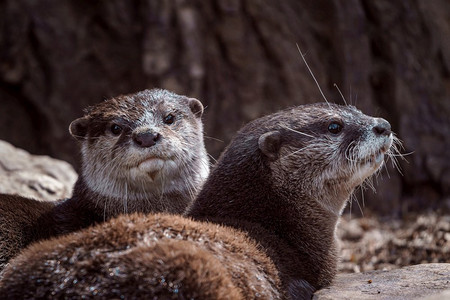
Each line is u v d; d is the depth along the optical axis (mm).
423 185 18438
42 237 9383
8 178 12273
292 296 7586
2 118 17609
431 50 19406
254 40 17688
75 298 5855
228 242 7016
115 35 17859
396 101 18594
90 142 10047
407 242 13414
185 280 5902
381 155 8539
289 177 8367
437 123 18828
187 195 9984
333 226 8578
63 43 17797
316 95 17812
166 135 9625
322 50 18359
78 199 9977
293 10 18266
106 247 6234
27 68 17672
